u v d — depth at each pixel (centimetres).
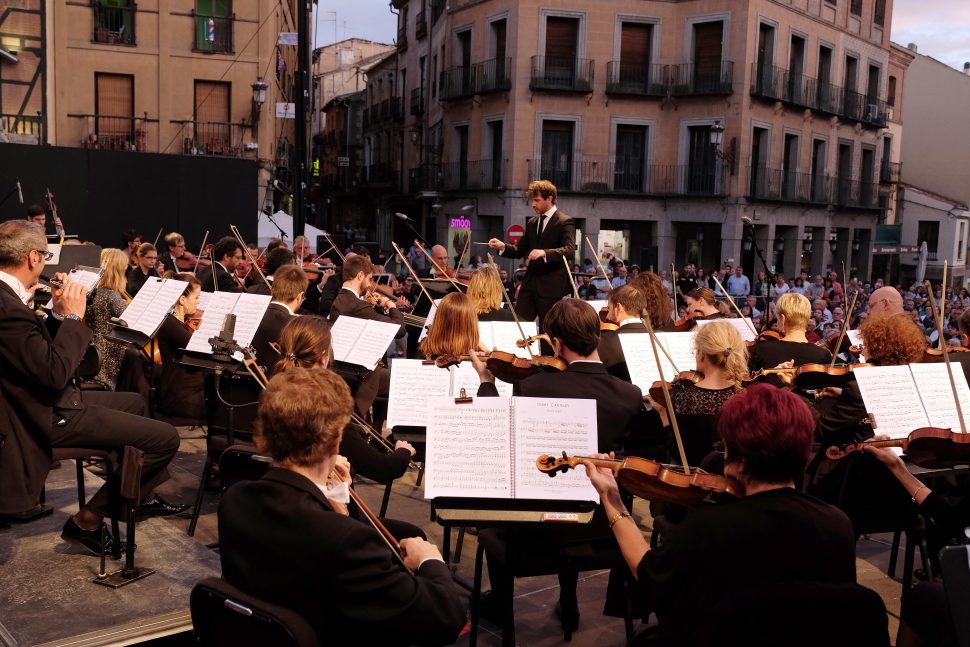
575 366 354
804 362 495
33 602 337
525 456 291
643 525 519
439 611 222
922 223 3697
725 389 381
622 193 2692
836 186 3194
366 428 390
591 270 1944
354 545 211
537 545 327
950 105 3812
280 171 2688
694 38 2675
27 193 1502
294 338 370
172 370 514
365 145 4322
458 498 290
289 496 218
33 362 326
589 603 411
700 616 207
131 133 2083
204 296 591
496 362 429
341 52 5416
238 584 218
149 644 325
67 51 2028
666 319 553
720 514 212
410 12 3553
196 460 596
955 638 217
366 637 219
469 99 2827
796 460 215
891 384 366
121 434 372
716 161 2658
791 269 2989
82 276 417
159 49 2089
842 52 3098
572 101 2655
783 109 2806
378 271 1205
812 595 194
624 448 455
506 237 2684
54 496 460
